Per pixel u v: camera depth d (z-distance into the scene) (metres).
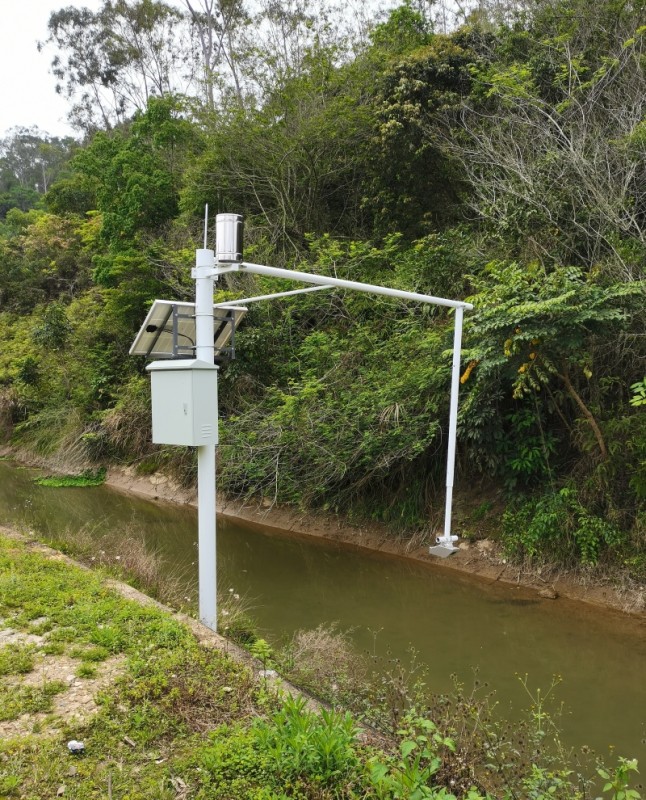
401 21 14.09
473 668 5.42
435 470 8.80
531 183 8.10
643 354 7.15
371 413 8.48
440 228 11.23
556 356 6.98
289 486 9.16
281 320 11.37
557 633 6.08
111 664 3.94
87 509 11.70
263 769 2.86
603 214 7.51
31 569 5.65
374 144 11.50
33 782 2.81
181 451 12.71
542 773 3.23
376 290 5.18
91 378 15.80
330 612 6.75
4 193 46.66
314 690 4.30
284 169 13.54
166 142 16.53
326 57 14.16
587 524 6.90
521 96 9.49
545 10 10.80
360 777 2.84
